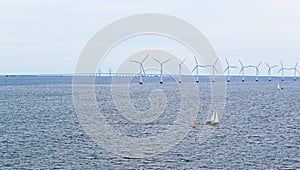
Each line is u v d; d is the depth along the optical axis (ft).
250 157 203.72
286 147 227.40
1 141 245.65
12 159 200.13
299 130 288.92
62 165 188.96
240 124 318.04
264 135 266.16
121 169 182.19
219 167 185.47
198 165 188.75
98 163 192.03
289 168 184.55
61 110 426.51
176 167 185.47
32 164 190.90
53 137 257.96
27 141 245.45
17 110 433.89
